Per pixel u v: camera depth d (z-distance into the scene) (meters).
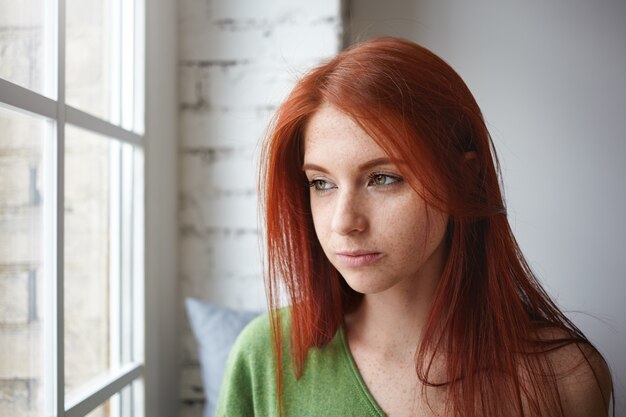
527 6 1.58
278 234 0.67
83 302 0.87
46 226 0.75
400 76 0.54
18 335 0.69
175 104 1.28
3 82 0.63
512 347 0.60
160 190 1.18
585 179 1.58
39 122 0.73
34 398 0.73
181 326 1.30
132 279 1.07
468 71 1.60
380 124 0.51
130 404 1.06
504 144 1.47
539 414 0.59
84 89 0.88
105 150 0.95
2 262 0.65
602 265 1.58
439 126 0.55
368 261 0.54
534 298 0.66
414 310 0.63
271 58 1.29
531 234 1.60
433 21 1.60
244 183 1.29
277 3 1.29
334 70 0.56
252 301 1.29
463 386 0.60
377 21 1.60
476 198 0.58
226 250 1.30
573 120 1.58
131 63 1.07
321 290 0.68
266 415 0.70
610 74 1.57
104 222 0.96
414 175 0.52
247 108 1.29
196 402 1.30
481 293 0.63
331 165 0.54
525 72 1.59
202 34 1.30
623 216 1.57
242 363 0.73
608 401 0.64
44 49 0.75
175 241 1.28
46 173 0.75
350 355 0.66
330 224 0.56
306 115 0.56
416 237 0.54
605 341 1.58
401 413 0.62
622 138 1.57
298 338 0.68
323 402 0.66
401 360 0.64
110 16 0.99
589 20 1.57
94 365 0.91
